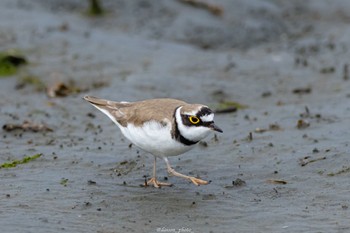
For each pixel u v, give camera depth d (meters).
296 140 14.79
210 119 11.52
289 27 29.08
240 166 13.39
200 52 24.50
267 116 17.30
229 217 10.77
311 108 17.92
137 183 12.57
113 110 12.81
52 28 25.27
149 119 11.73
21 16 26.14
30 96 19.45
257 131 15.74
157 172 13.25
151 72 21.30
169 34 26.91
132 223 10.59
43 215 10.88
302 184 12.20
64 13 28.23
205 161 13.79
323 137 14.80
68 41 24.06
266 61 23.64
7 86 20.27
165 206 11.31
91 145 15.03
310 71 22.47
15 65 21.55
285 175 12.73
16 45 23.22
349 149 13.59
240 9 29.16
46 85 20.36
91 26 27.16
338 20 29.88
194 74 21.47
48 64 21.97
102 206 11.33
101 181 12.66
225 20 28.31
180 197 11.74
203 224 10.50
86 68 21.83
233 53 25.50
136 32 26.92
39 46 23.39
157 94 19.39
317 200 11.36
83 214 10.95
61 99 19.02
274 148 14.32
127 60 22.81
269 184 12.30
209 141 15.11
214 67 22.41
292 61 23.78
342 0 32.03
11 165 13.65
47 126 16.34
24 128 16.08
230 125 16.52
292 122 16.47
